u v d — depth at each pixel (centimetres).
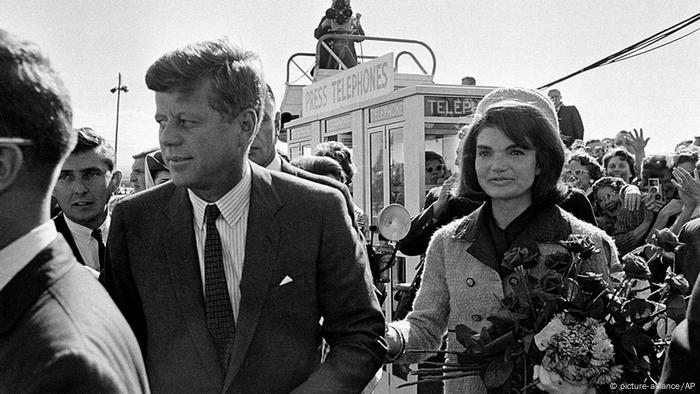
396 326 266
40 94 121
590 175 567
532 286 232
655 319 237
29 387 110
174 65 195
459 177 283
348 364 210
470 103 628
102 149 323
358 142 712
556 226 254
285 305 211
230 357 208
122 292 223
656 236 282
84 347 114
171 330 211
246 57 207
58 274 123
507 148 252
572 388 218
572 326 219
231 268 214
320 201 220
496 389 235
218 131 200
